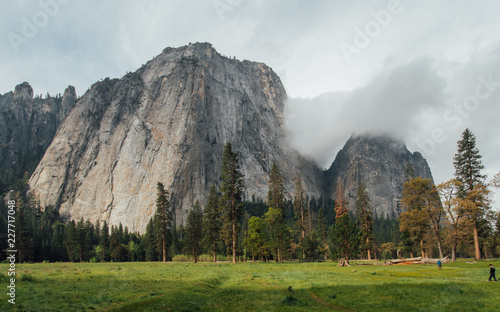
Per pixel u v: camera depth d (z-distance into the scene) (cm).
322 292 2239
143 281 2539
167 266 5038
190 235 8281
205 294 2114
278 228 6494
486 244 7244
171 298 1805
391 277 3036
